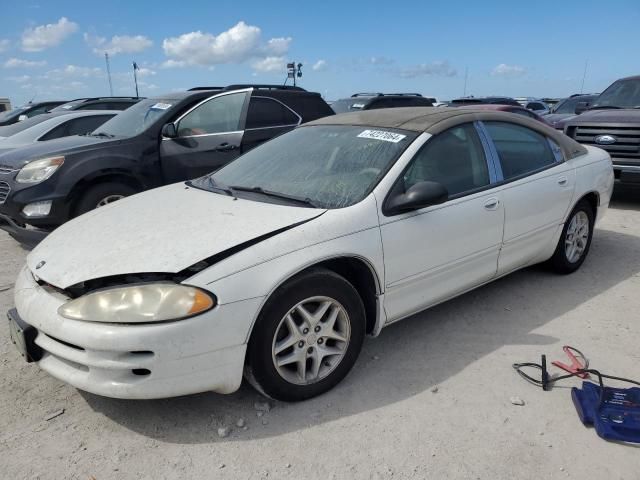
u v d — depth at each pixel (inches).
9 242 249.6
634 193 342.3
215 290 99.5
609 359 132.6
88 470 96.4
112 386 98.2
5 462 98.3
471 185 143.5
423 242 128.9
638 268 197.0
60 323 100.4
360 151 138.5
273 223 113.5
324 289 112.3
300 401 115.0
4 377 127.3
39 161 217.2
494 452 100.0
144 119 256.5
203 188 148.3
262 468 96.4
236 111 267.4
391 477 94.0
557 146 177.3
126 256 106.4
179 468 96.7
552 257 183.2
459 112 152.9
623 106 331.0
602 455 99.2
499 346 139.2
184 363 98.3
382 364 130.8
